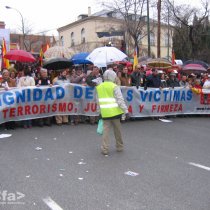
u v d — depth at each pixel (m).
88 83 11.75
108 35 33.59
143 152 8.38
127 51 37.22
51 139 9.47
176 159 7.84
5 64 14.26
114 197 5.59
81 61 15.54
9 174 6.61
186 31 37.44
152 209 5.17
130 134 10.41
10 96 10.56
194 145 9.22
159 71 14.64
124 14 33.72
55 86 11.31
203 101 14.45
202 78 16.67
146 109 13.09
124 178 6.49
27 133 10.17
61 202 5.39
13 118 10.67
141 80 13.61
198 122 12.95
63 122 11.71
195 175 6.75
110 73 8.22
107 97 8.08
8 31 27.42
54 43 46.03
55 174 6.65
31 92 10.90
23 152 8.13
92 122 11.81
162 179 6.48
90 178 6.46
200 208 5.24
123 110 8.12
